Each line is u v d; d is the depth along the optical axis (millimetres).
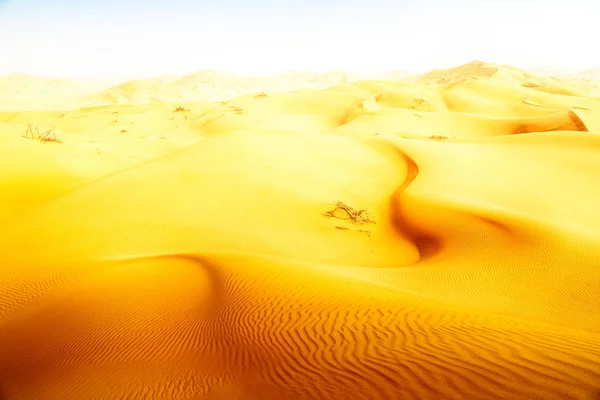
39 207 21859
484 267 13594
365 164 32688
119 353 7223
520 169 30250
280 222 20797
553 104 88938
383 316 7281
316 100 106188
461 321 6820
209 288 10031
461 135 67125
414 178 29156
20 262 14680
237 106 98188
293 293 8859
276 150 33219
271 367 5910
